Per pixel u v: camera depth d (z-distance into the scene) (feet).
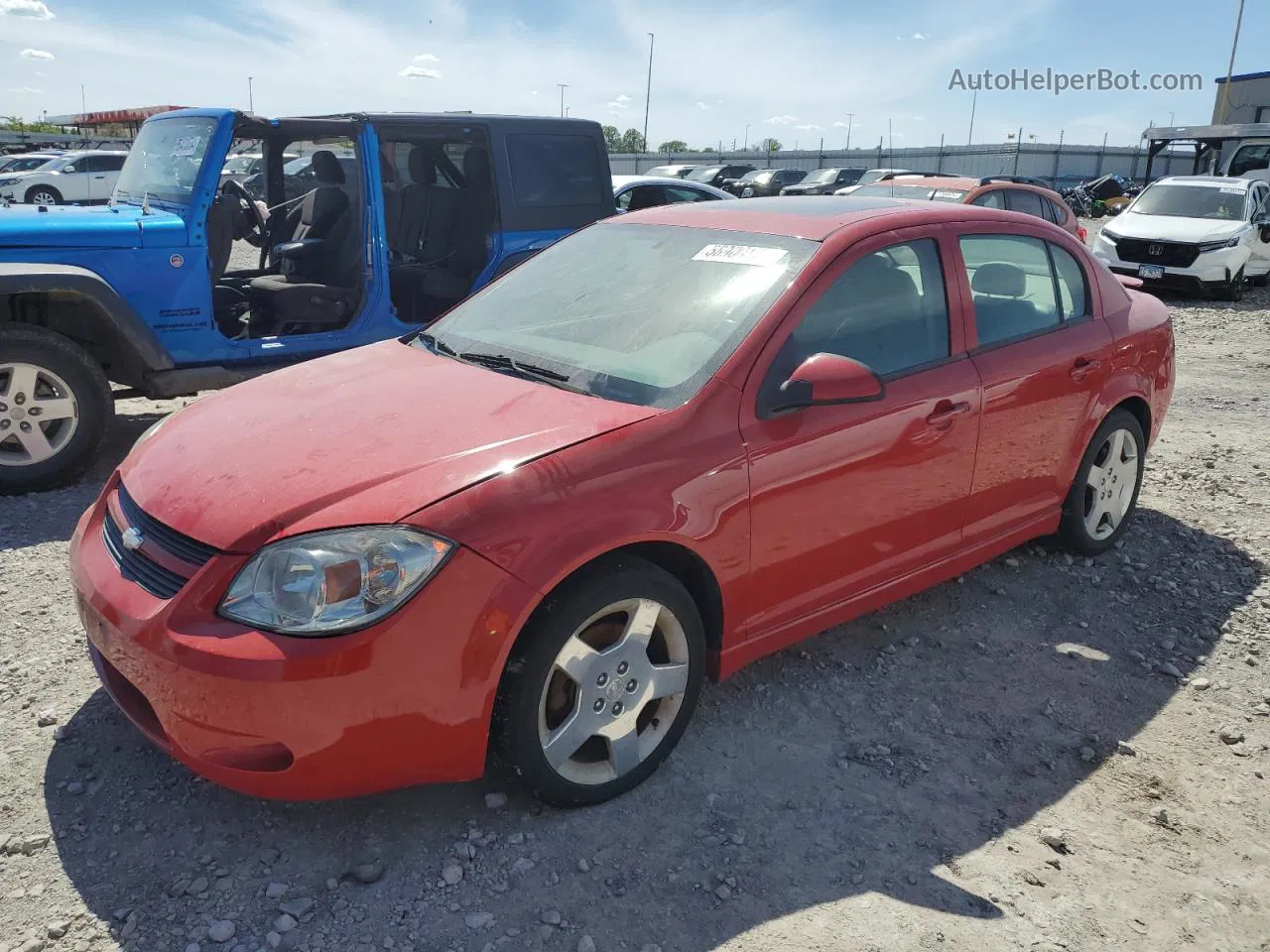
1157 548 15.83
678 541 9.04
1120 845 9.11
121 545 8.99
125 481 9.59
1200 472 19.69
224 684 7.54
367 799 9.20
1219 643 12.95
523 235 21.95
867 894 8.33
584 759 9.33
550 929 7.80
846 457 10.42
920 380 11.25
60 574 13.84
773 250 11.00
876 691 11.50
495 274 21.72
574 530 8.38
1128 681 11.97
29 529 15.53
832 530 10.56
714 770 9.89
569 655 8.58
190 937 7.61
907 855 8.84
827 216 11.68
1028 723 11.03
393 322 20.54
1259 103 120.16
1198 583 14.61
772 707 11.05
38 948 7.44
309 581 7.68
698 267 11.27
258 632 7.66
